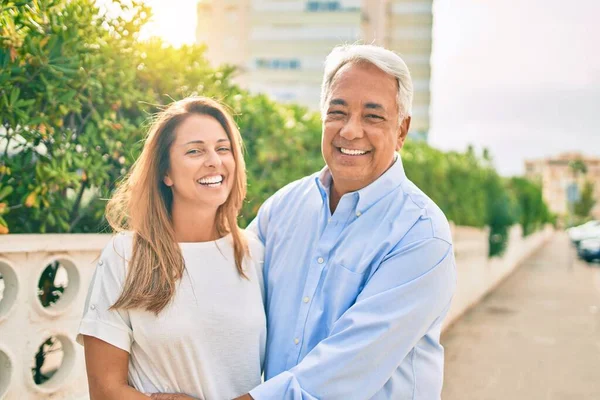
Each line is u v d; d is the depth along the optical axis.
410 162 9.20
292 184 2.92
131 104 3.88
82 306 3.51
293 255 2.62
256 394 2.22
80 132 3.64
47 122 3.39
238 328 2.40
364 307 2.32
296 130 5.66
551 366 7.85
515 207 24.48
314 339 2.44
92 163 3.63
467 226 13.69
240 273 2.50
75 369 3.49
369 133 2.46
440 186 10.86
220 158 2.44
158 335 2.24
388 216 2.48
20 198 3.49
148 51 3.93
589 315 12.51
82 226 3.83
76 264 3.46
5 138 3.36
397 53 2.79
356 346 2.26
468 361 8.02
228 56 63.44
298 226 2.67
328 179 2.69
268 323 2.57
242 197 2.59
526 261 30.38
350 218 2.54
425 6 72.00
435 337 2.50
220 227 2.55
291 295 2.54
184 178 2.39
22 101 3.21
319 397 2.24
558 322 11.45
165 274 2.27
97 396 2.21
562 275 22.62
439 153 11.59
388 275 2.36
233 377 2.38
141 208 2.38
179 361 2.28
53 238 3.28
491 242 17.27
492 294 15.98
